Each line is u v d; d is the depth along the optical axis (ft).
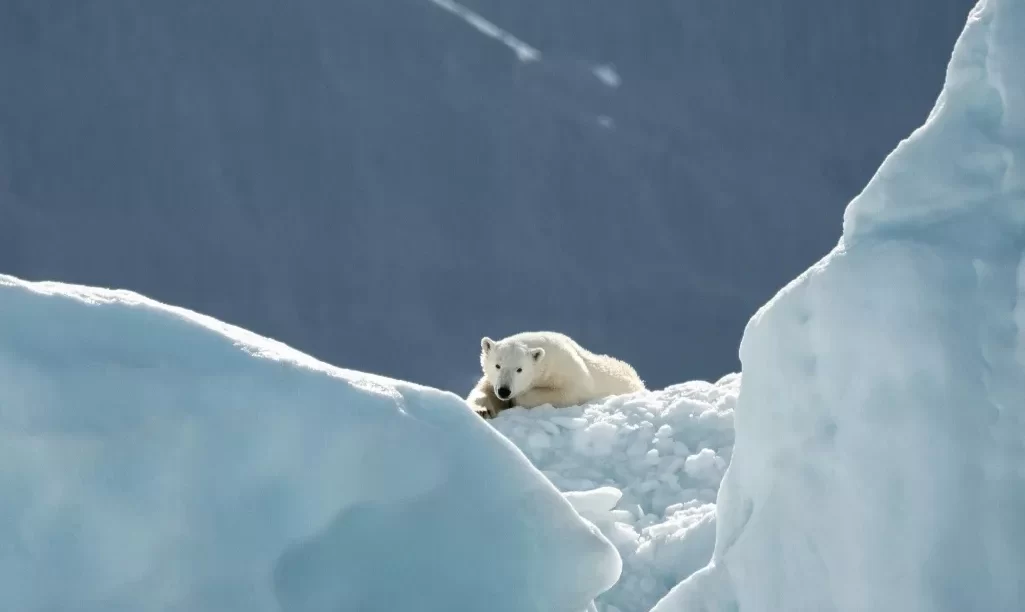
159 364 13.83
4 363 13.03
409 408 15.46
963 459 14.32
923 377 14.67
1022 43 15.08
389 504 14.80
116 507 13.08
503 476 15.66
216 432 13.74
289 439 14.14
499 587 15.16
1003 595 13.89
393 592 14.47
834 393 15.80
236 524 13.65
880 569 14.90
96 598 12.84
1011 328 14.15
